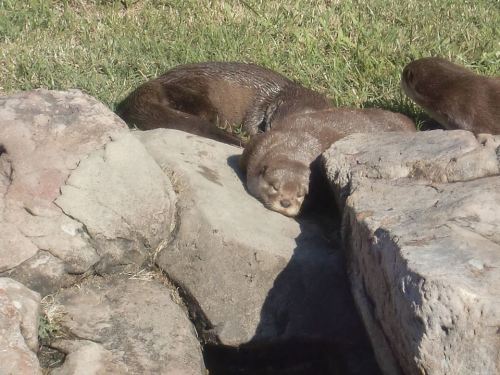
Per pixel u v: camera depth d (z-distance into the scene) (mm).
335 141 3453
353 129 3635
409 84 3896
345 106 4035
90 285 3113
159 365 2979
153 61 4242
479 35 4402
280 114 3996
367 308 2984
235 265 3145
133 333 3029
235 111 4090
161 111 3861
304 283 3152
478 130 3729
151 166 3229
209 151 3541
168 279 3180
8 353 2822
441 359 2641
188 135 3576
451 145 3139
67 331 3006
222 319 3131
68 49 4277
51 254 3053
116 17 4516
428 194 3016
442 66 3852
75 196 3113
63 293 3078
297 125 3623
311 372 3189
